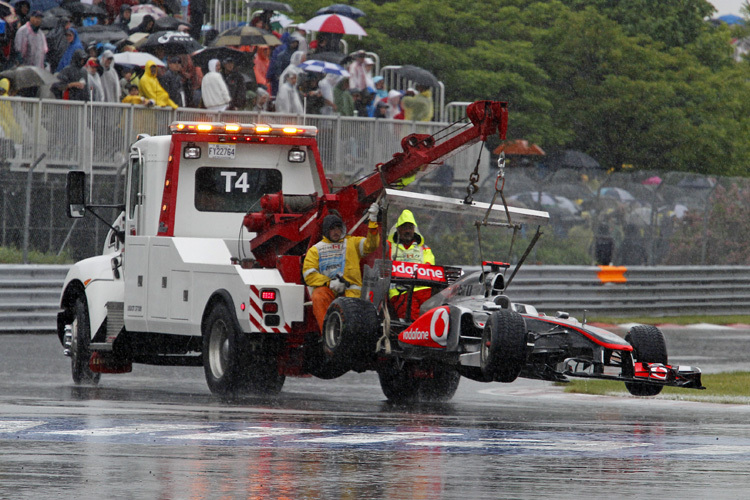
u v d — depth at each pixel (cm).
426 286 4228
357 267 4378
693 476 2570
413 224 4491
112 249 5184
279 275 4306
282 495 2288
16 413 3634
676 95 16312
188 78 9194
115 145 8538
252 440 3058
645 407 4444
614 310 9825
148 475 2505
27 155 8181
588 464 2720
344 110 10125
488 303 3966
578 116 15588
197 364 5009
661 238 10500
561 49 16050
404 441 3078
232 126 4741
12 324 7412
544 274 9575
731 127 16225
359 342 3972
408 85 11500
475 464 2694
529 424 3600
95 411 3722
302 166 4906
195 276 4466
